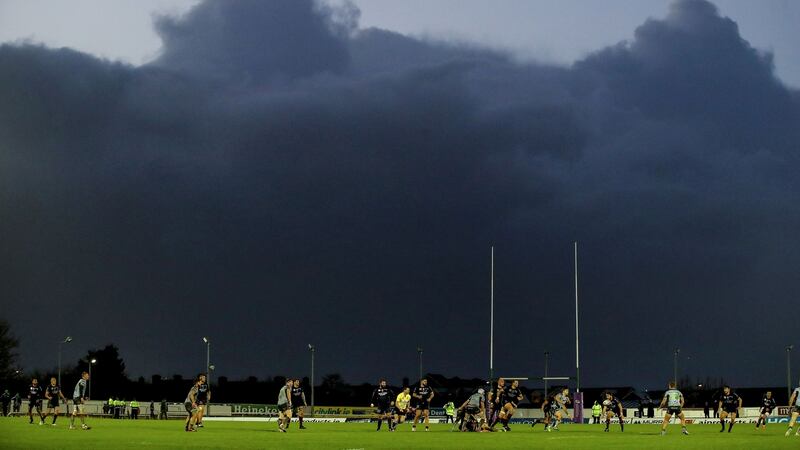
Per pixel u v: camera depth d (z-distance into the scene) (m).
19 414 89.81
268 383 174.00
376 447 27.09
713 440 34.81
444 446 28.03
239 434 37.97
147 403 108.12
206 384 41.91
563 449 26.91
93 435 35.25
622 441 33.47
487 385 79.38
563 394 56.19
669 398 43.75
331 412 121.12
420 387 47.53
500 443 30.81
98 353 195.25
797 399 41.25
